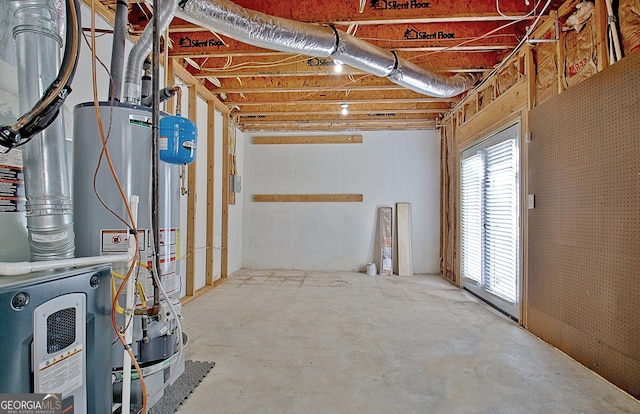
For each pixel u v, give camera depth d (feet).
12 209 4.33
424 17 8.95
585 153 7.07
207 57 12.01
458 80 12.41
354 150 19.49
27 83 3.70
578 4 7.69
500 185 11.28
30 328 2.85
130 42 9.25
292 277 17.22
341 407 5.61
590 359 6.93
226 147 16.65
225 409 5.52
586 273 7.03
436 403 5.74
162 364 4.95
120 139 4.95
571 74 8.07
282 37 8.39
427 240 18.90
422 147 19.15
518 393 6.07
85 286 3.47
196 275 13.79
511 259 10.46
